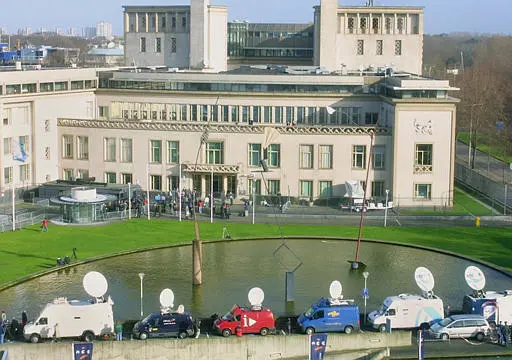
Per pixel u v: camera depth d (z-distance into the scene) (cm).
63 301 10006
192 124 18912
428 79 18650
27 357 9294
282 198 18725
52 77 19388
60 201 16350
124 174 19375
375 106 19988
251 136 18788
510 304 10438
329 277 12738
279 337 9644
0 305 11125
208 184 19000
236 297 11681
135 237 15200
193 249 12200
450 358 9550
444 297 11675
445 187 18375
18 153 17488
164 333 9888
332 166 18662
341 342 9819
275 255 14112
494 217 17088
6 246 14300
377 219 17062
